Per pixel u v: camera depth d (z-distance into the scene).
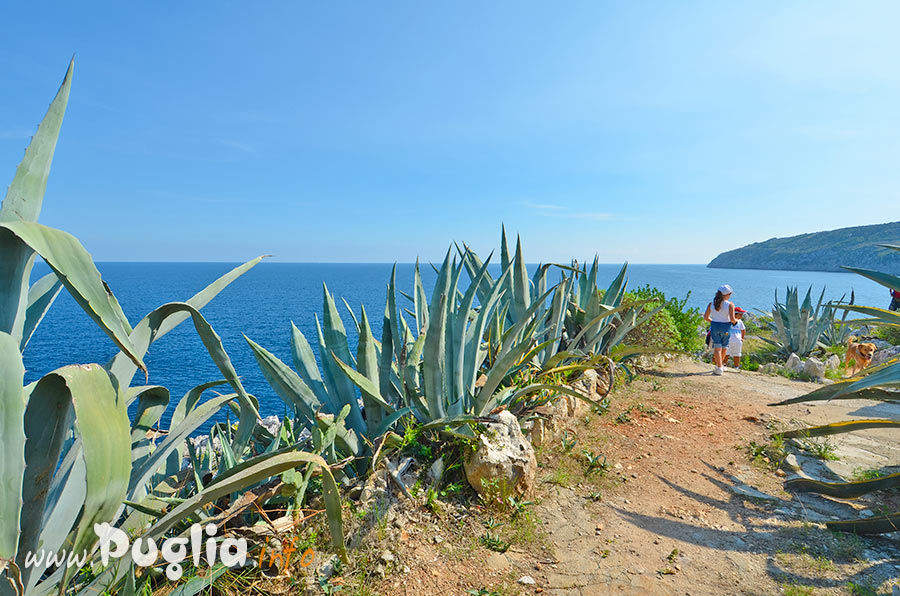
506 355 3.65
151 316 2.08
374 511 2.98
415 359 3.99
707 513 3.50
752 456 4.50
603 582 2.69
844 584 2.68
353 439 3.37
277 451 2.54
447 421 3.48
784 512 3.50
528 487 3.46
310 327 36.84
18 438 1.44
